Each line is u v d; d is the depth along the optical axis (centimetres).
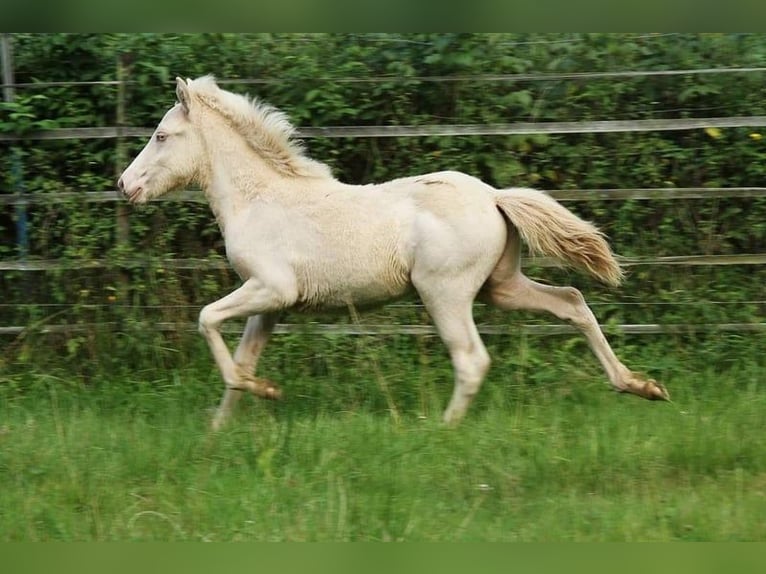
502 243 1022
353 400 1097
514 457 877
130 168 1078
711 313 1228
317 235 1030
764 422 962
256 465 882
